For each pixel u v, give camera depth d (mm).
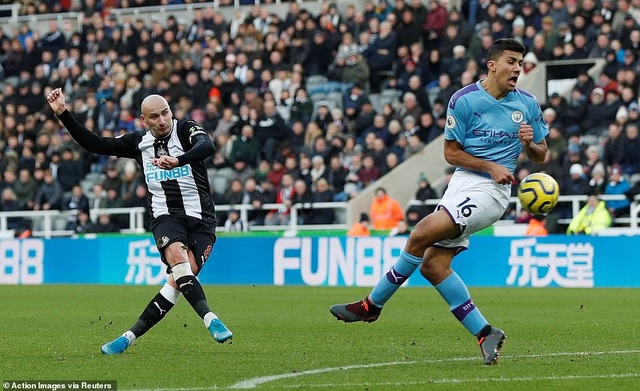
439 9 30453
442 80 28078
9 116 33656
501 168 9562
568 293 20859
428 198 25469
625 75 26422
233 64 32188
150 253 26438
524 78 28422
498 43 9727
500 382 8500
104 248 27109
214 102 31000
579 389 8172
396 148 27812
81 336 12922
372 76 31125
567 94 28391
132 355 10672
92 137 10539
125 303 19125
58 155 31641
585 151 25484
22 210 30797
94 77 34312
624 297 19562
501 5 30609
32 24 38969
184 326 13984
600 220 23719
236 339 12430
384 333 13148
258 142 29484
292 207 26625
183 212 10648
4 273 28125
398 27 31000
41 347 11570
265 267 25672
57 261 27609
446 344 11773
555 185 10289
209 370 9414
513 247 23422
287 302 19094
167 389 8227
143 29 34875
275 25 32875
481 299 19328
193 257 10695
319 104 30141
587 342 11922
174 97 32156
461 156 9789
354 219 26609
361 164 27562
